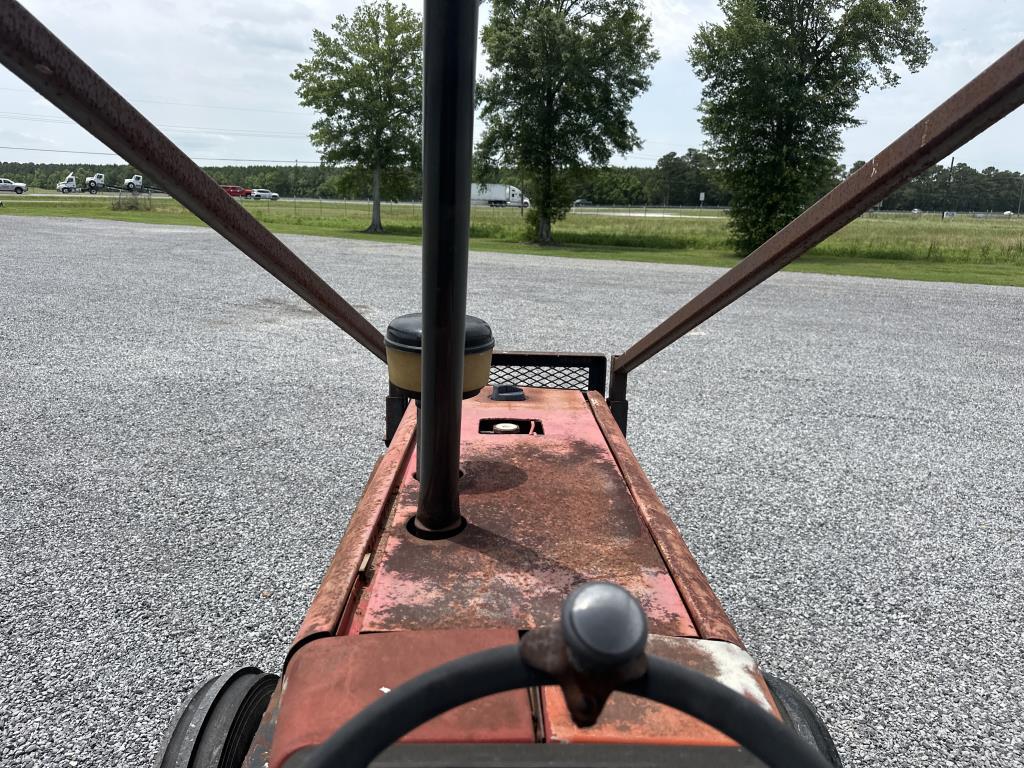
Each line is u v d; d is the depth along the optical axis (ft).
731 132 87.45
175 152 3.70
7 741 7.86
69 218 107.96
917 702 9.17
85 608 10.37
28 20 2.75
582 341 30.63
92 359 24.93
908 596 11.68
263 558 11.93
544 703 3.51
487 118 105.40
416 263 61.52
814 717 5.49
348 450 16.99
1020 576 12.46
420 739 3.29
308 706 3.49
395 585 4.52
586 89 98.94
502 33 99.45
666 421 20.42
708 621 4.27
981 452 18.81
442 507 5.03
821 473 16.92
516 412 8.05
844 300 46.80
